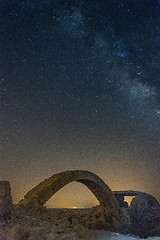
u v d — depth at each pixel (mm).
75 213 5844
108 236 4652
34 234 3221
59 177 5238
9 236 3139
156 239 5730
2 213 3525
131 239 4887
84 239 3969
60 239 3279
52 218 4535
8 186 3830
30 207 4637
